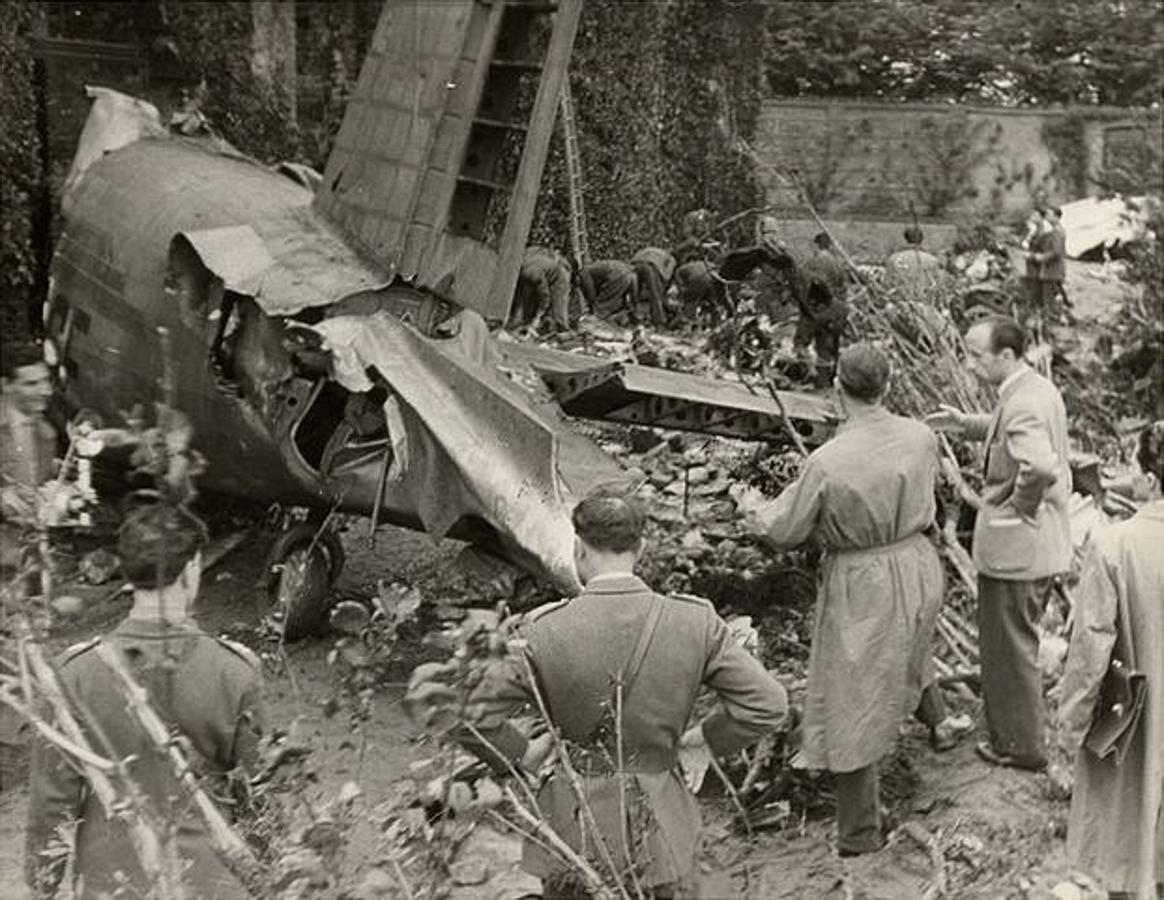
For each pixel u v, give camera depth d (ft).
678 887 14.30
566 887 14.15
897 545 19.89
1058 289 71.26
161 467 14.88
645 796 14.25
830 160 112.27
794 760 20.44
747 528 22.53
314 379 26.99
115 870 13.28
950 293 44.19
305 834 13.44
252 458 28.27
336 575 28.02
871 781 20.04
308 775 14.15
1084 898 17.94
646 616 14.43
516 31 30.07
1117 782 17.70
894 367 31.53
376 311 27.96
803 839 20.79
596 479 24.88
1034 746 21.83
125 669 12.95
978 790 21.39
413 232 28.25
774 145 110.22
